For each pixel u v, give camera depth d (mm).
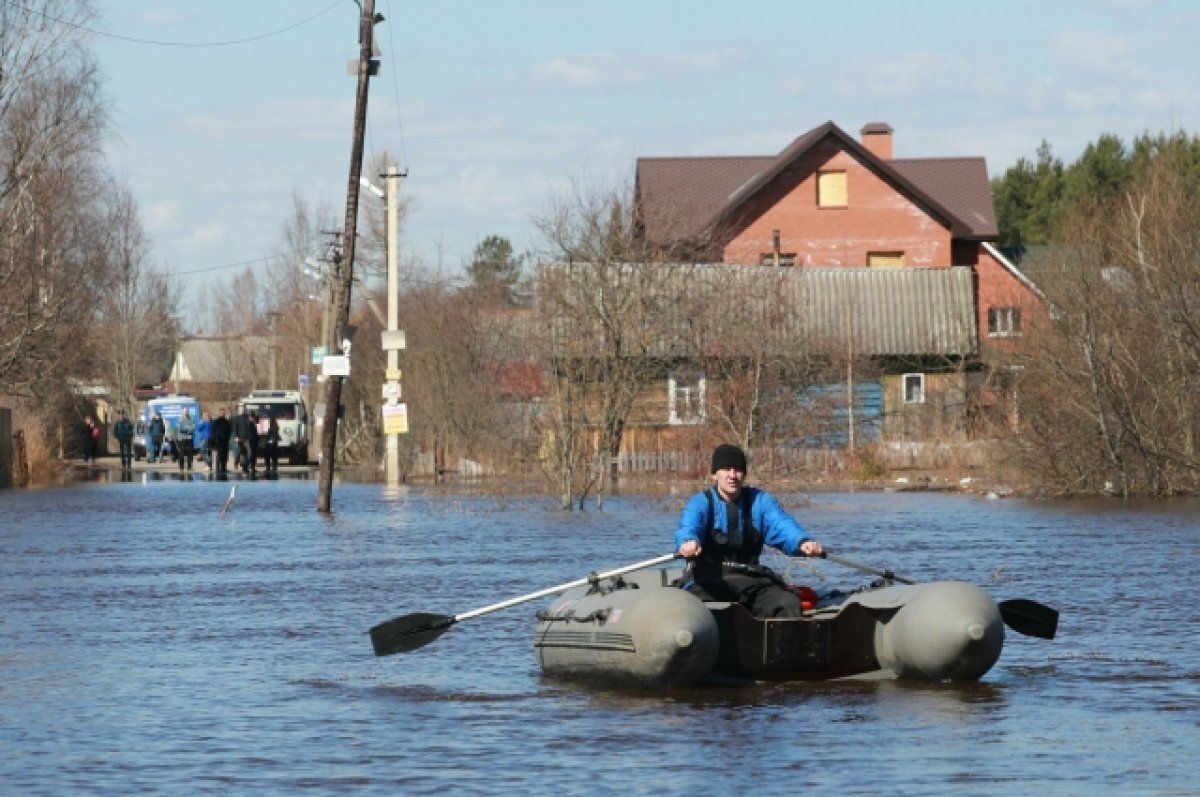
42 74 140375
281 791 23938
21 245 135250
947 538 69250
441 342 138500
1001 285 163875
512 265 131625
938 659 32219
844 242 174250
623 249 96688
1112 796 22984
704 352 95375
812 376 105625
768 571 34500
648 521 80438
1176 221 103250
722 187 179625
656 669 31594
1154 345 99688
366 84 92562
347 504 99375
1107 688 32094
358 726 29016
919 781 24016
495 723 29109
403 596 49969
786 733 27766
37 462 137500
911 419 129875
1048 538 69000
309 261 179625
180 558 64062
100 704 31516
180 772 25281
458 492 107500
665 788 23766
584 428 91938
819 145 174250
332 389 92312
